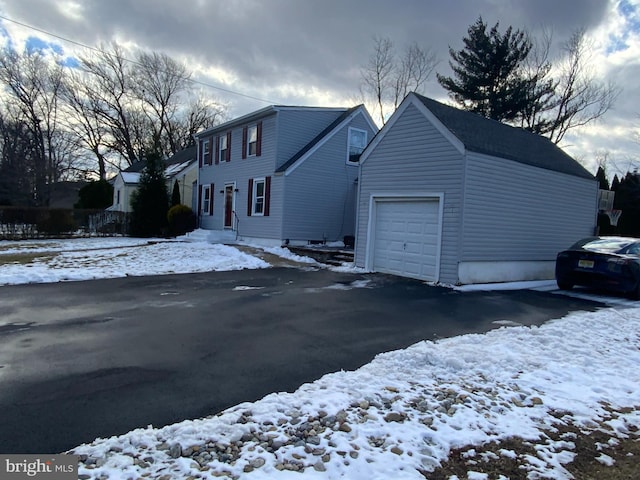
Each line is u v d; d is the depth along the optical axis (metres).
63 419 3.04
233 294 8.16
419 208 11.00
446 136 10.23
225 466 2.49
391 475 2.50
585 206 14.18
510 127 14.66
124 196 29.03
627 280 8.79
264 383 3.82
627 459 2.82
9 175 32.03
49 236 20.06
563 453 2.86
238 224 19.73
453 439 2.94
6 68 35.53
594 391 3.86
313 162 17.64
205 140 22.91
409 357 4.42
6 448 2.65
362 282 10.16
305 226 17.61
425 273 10.76
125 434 2.84
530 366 4.37
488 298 8.52
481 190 10.28
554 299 8.72
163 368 4.12
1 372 3.91
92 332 5.31
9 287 8.41
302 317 6.41
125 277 10.10
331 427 2.98
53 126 38.28
